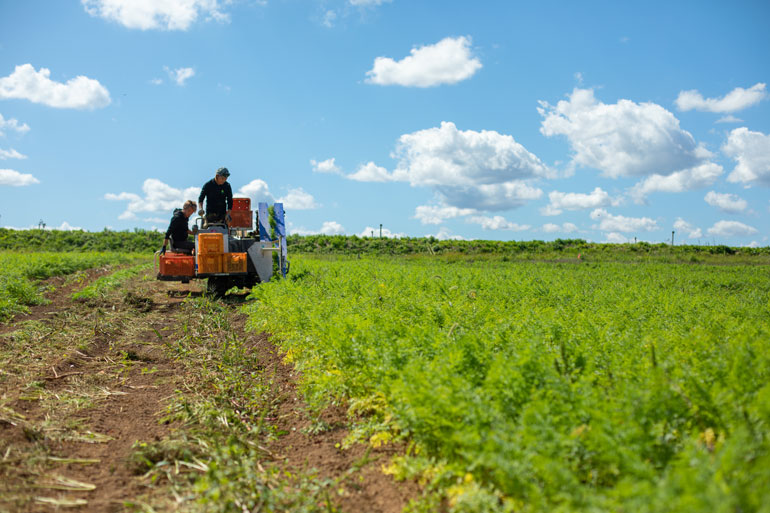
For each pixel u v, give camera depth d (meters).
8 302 12.02
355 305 8.96
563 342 5.43
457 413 4.02
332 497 4.28
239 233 16.89
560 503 3.17
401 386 4.51
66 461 4.85
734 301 11.16
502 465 3.38
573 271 25.98
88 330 10.16
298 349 8.05
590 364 5.05
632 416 3.76
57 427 5.57
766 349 5.10
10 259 24.92
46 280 20.25
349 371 6.18
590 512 2.91
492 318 7.63
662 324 7.92
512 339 6.05
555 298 11.91
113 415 6.16
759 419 3.71
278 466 4.93
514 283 14.34
